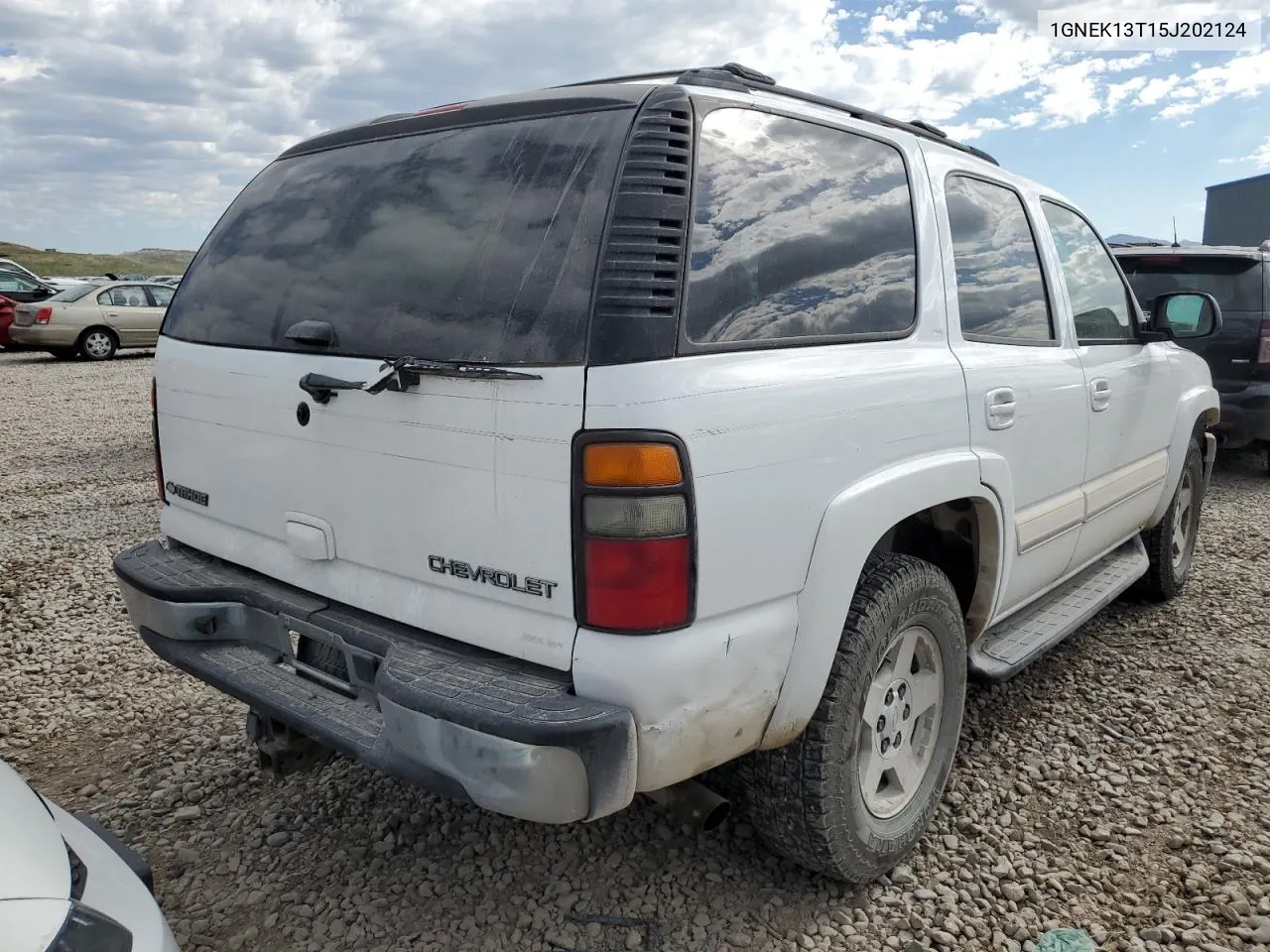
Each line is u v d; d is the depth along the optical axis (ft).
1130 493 13.35
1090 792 10.32
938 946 8.05
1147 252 24.72
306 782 10.61
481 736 6.29
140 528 21.44
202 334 9.30
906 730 9.05
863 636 7.90
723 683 6.82
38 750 11.50
